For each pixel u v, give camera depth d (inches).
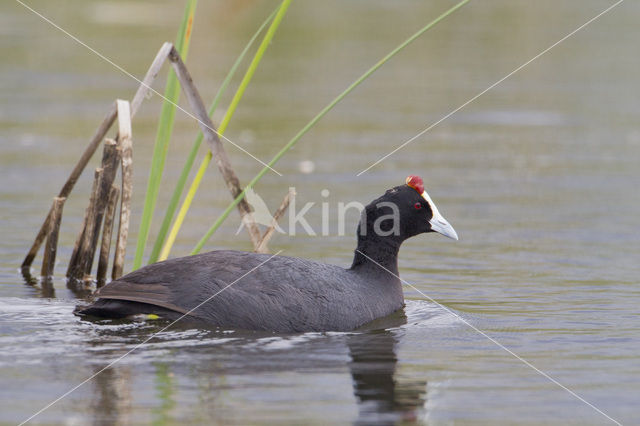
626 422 328.2
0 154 858.8
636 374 381.7
